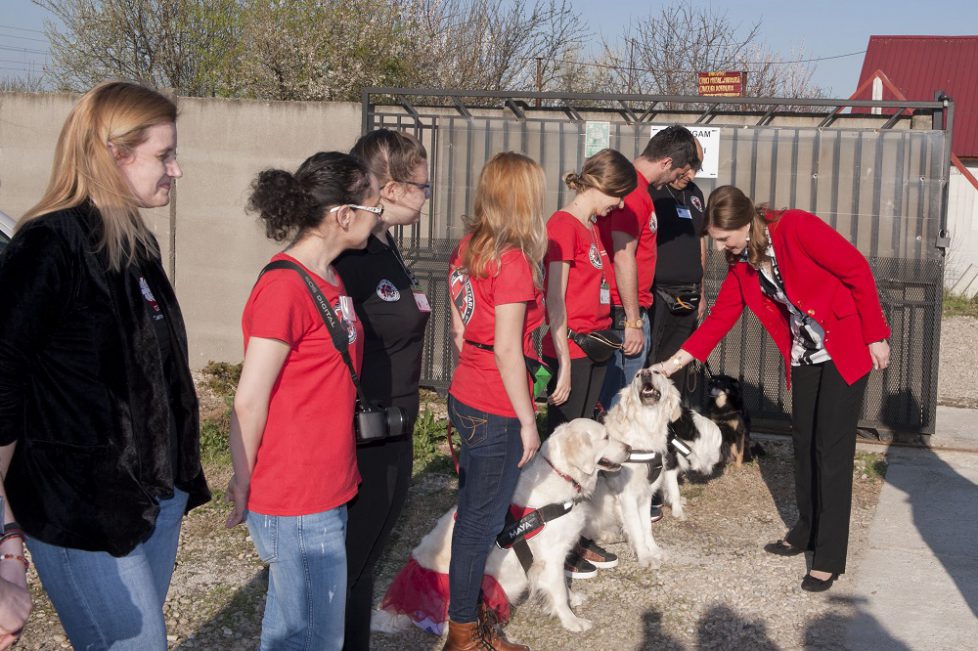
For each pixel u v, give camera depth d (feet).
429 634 12.67
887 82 40.73
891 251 22.61
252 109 26.91
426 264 25.14
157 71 60.34
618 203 13.87
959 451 22.16
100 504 6.97
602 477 15.23
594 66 79.61
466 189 24.80
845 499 14.11
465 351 10.92
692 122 24.67
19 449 6.93
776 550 15.88
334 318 8.41
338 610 8.56
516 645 11.94
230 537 15.83
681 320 18.80
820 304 13.80
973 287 52.54
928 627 13.19
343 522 8.62
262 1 44.91
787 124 24.66
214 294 27.99
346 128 26.50
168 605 13.29
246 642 12.32
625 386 17.12
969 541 16.49
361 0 45.42
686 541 16.56
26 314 6.55
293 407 8.23
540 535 12.77
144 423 7.16
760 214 14.30
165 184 7.60
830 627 13.20
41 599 13.23
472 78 63.00
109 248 7.02
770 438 22.98
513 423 10.66
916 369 22.29
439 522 12.84
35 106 28.27
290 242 8.86
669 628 13.17
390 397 9.95
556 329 12.90
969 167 61.11
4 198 28.73
